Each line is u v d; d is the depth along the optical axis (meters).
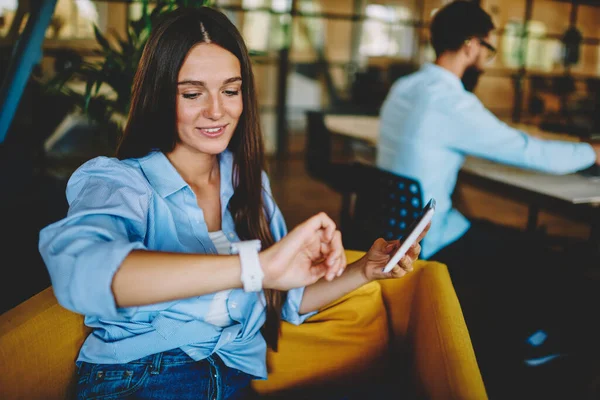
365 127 3.52
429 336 1.16
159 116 1.08
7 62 3.09
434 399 1.03
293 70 6.91
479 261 2.10
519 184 2.12
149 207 1.06
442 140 2.08
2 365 0.86
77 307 0.73
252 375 1.19
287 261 0.77
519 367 2.12
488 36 2.09
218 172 1.24
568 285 2.41
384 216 2.21
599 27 7.96
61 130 4.56
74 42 4.75
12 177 2.95
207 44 1.04
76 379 1.08
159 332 1.05
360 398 1.30
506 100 7.51
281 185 5.20
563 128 3.08
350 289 1.18
